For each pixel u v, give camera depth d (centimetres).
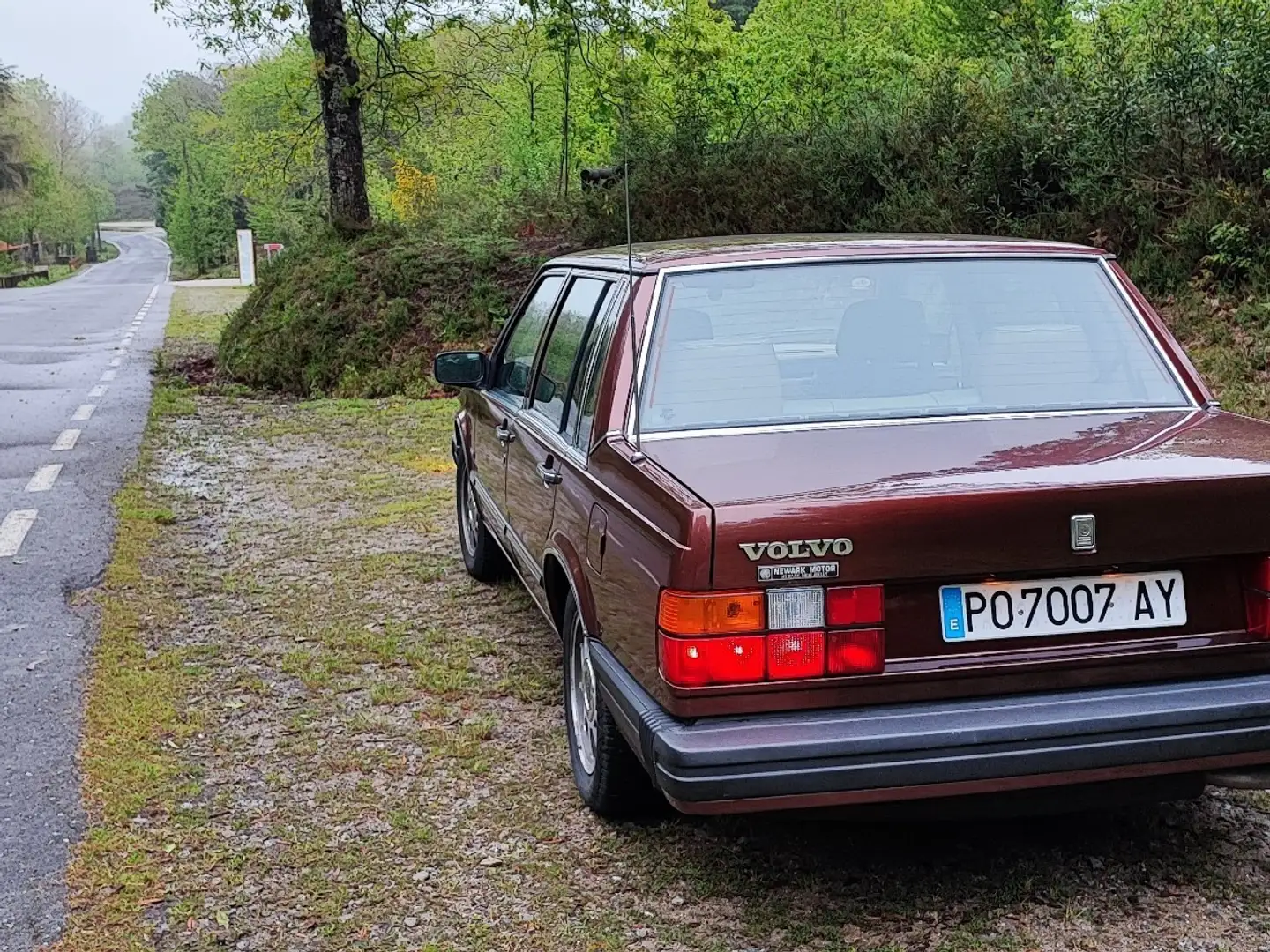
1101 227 1138
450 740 441
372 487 904
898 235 424
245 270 5241
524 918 322
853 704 285
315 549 727
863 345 367
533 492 452
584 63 1756
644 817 374
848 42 2703
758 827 368
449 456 1016
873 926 313
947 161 1318
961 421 347
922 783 279
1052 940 304
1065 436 332
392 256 1536
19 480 942
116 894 337
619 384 359
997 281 389
